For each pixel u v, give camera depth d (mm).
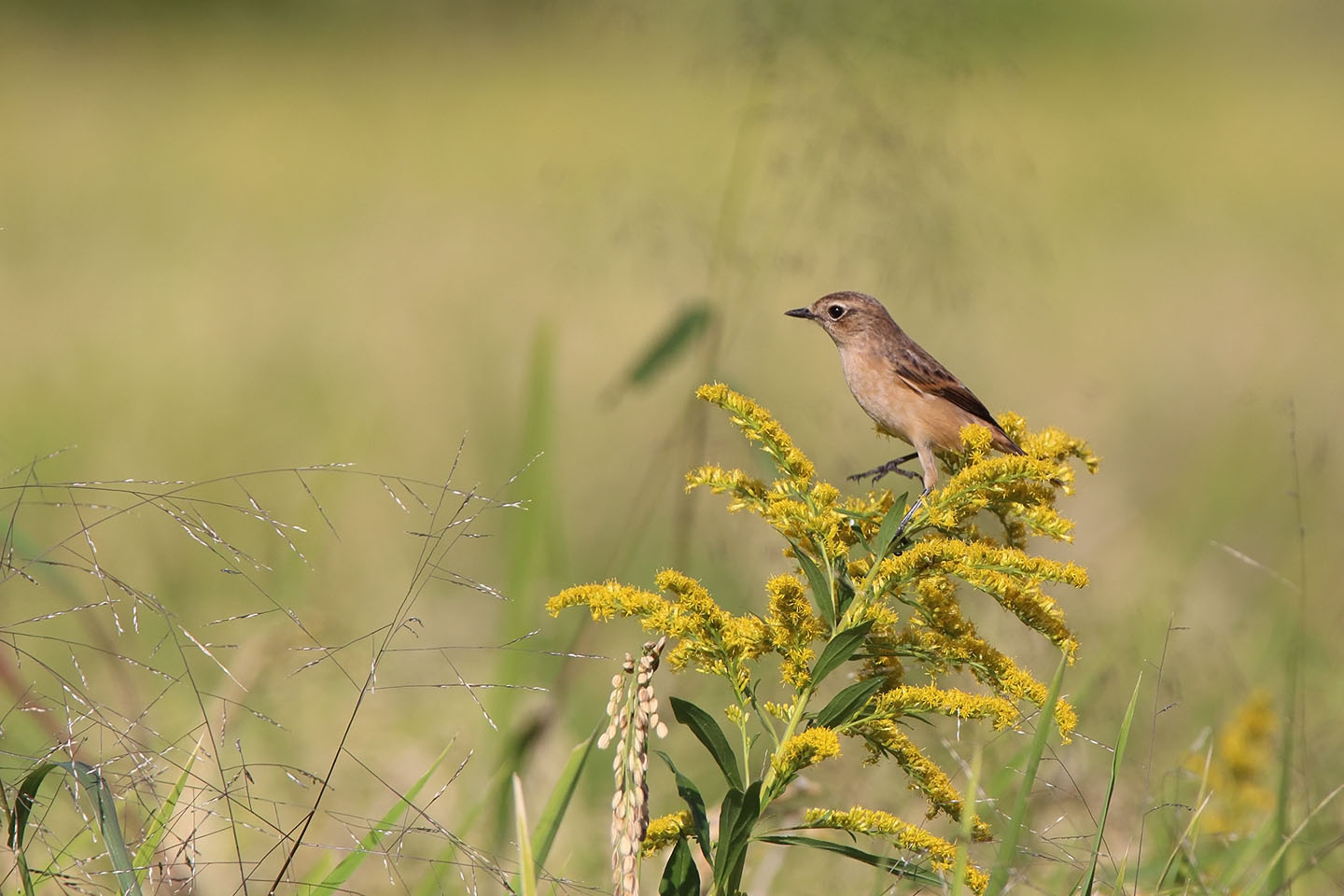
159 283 28094
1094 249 31484
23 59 61125
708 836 5402
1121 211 35969
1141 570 13203
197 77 59281
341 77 59531
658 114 35688
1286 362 20734
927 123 10938
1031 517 5887
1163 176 40625
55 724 6684
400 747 9648
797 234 10883
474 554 13852
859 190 10812
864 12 10891
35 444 16703
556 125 46000
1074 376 20156
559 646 11062
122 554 13211
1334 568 13484
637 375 10414
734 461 10977
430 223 33500
